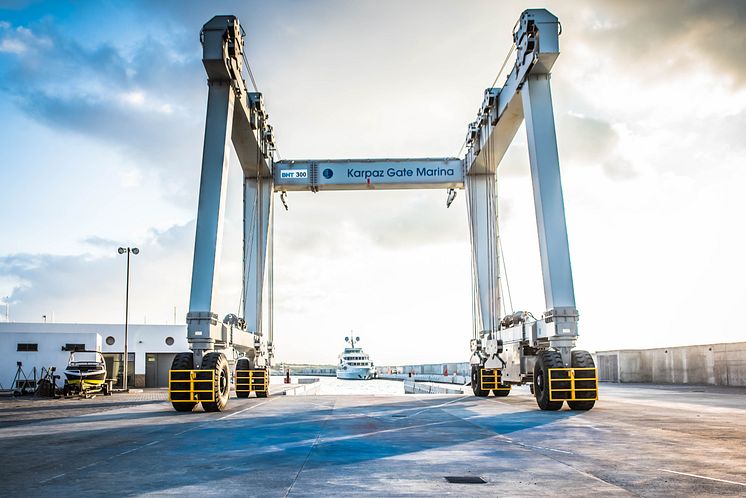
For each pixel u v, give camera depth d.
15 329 40.25
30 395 28.44
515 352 22.03
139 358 40.03
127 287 33.22
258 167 28.66
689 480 6.75
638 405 18.11
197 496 5.99
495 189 29.86
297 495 6.00
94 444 10.06
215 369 17.27
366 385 77.94
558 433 11.27
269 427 12.56
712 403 18.81
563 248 18.89
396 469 7.48
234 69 20.78
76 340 34.44
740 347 30.41
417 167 30.89
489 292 28.33
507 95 23.72
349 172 30.89
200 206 19.38
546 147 19.86
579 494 6.03
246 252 29.22
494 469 7.47
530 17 19.73
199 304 18.33
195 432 11.74
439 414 15.72
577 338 17.77
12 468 7.72
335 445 9.71
